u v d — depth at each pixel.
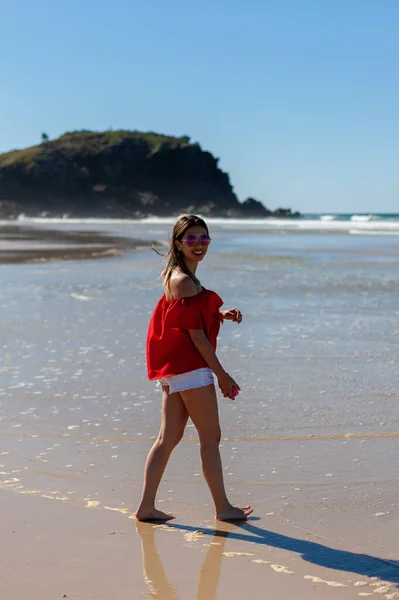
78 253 29.16
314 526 3.99
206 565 3.49
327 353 8.79
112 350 9.06
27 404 6.59
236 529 3.96
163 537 3.84
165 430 4.19
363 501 4.33
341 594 3.18
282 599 3.13
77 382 7.43
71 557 3.56
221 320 4.42
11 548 3.67
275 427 5.86
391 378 7.48
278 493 4.48
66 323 11.13
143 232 60.09
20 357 8.67
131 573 3.39
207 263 23.72
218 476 4.13
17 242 39.78
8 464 5.00
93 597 3.14
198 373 4.09
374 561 3.54
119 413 6.29
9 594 3.16
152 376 4.18
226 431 5.76
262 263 23.72
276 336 9.97
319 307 12.86
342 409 6.35
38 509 4.21
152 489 4.11
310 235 51.03
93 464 5.02
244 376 7.64
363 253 29.30
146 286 16.36
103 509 4.24
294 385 7.23
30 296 14.54
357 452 5.22
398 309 12.57
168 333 4.11
